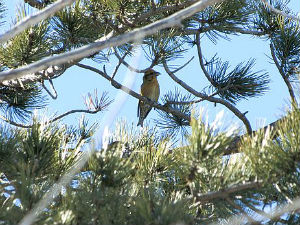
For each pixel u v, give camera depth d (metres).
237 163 5.87
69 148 7.04
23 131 6.86
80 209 5.52
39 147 6.44
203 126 5.72
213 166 5.75
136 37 5.02
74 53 5.12
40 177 6.26
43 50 9.77
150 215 5.11
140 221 5.25
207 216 6.24
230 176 5.74
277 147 5.50
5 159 6.35
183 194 6.18
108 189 5.82
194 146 5.67
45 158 6.35
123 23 10.12
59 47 10.51
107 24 10.37
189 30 11.01
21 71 5.00
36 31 9.55
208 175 5.84
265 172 5.50
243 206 5.98
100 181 5.89
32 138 6.48
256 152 5.59
